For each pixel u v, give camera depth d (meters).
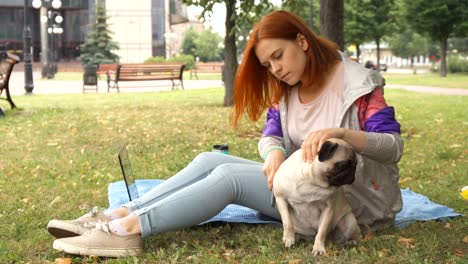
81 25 62.31
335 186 3.23
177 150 8.22
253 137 9.57
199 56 95.50
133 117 12.32
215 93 20.94
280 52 3.45
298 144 3.82
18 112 13.14
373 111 3.51
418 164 7.13
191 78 37.12
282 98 3.84
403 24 42.59
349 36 46.19
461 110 13.90
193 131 10.16
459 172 6.57
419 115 12.78
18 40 60.91
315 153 3.21
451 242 3.75
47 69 38.69
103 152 8.06
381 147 3.36
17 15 60.66
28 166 7.08
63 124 11.03
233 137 9.51
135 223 3.59
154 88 26.83
